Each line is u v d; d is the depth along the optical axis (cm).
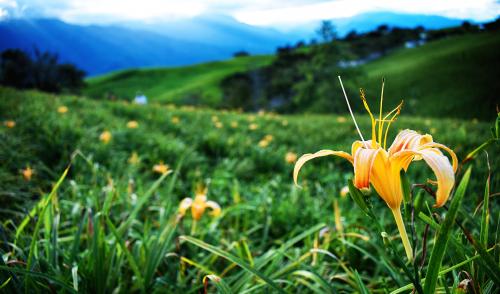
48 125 529
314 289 203
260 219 357
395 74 3688
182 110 1126
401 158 106
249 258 237
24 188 353
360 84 3453
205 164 568
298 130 945
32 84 2667
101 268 197
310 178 545
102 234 211
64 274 196
